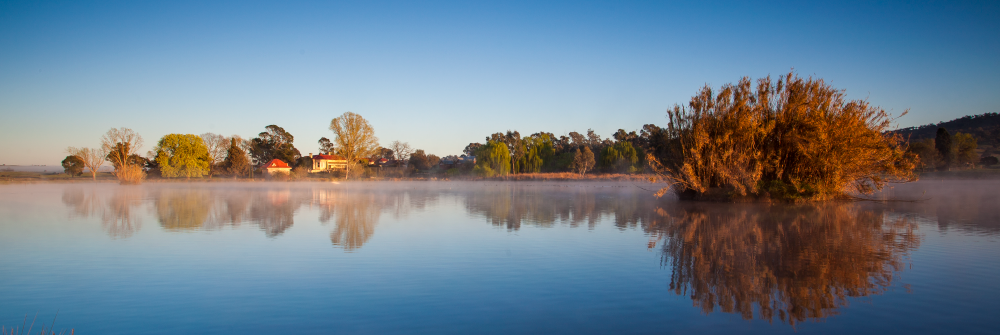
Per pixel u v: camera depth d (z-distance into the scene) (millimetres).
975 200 29984
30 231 18016
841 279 10195
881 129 27609
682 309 8281
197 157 82938
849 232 16797
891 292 9203
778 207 26109
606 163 88375
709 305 8500
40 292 9469
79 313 8219
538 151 99812
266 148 118688
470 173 79875
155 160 82625
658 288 9602
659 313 8086
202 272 11102
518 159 93188
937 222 19328
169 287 9812
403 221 20875
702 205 27688
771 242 14867
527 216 22688
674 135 31234
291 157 111750
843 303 8562
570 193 42156
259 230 18125
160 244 14945
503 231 17609
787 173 28562
